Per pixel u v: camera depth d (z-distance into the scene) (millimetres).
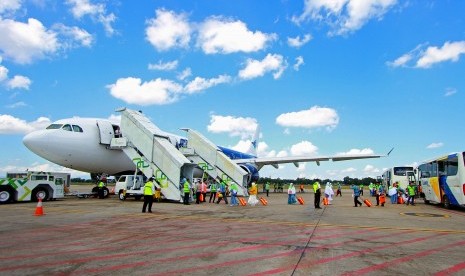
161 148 23750
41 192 22500
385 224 12820
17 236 9562
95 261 6730
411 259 7031
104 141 25797
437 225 12672
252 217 14828
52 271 6012
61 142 23781
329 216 15625
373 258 7070
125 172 29281
